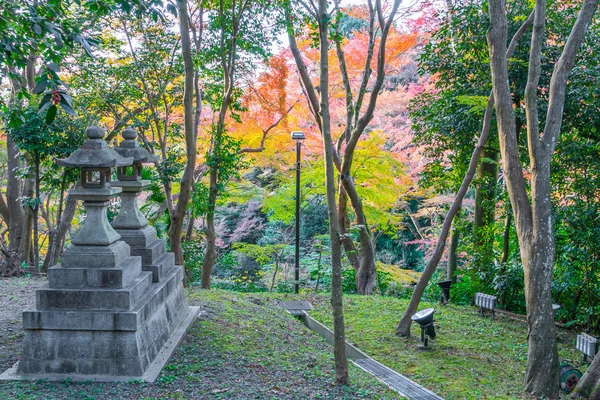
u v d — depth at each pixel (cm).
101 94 1304
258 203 1967
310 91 1295
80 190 580
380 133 1767
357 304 1305
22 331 739
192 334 764
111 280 578
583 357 954
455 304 1404
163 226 1623
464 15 1219
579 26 808
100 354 571
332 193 612
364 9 1593
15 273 1279
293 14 1123
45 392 521
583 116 1109
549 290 799
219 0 1184
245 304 1068
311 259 1842
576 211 1125
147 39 1249
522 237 830
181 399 529
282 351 767
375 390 652
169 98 1398
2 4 462
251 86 1386
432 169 1405
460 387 794
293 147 1638
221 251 1959
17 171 1353
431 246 1867
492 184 1384
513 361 942
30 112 1110
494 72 849
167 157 1363
